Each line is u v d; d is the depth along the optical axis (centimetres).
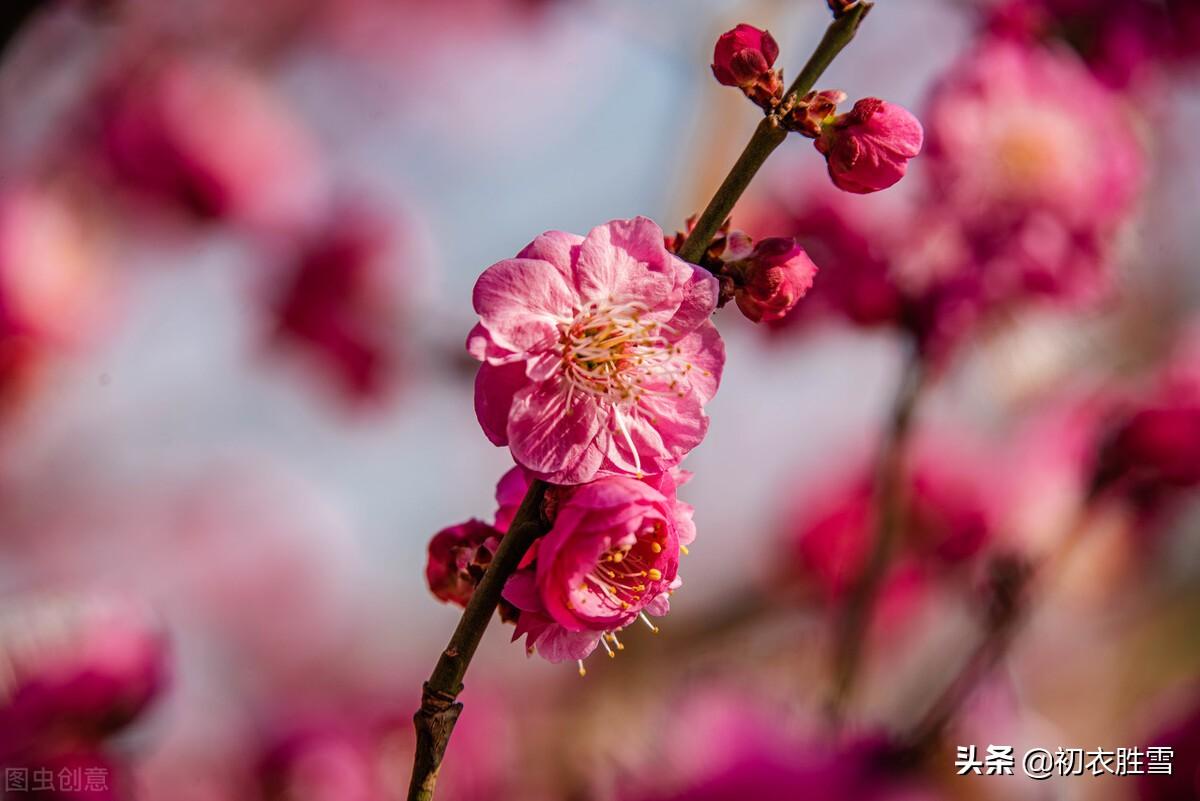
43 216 50
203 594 62
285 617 65
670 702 44
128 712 43
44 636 43
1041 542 49
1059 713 63
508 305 32
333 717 58
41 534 58
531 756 56
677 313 32
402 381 61
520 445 32
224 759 57
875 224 45
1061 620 58
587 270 32
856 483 56
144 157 51
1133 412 47
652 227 32
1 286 49
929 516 51
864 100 32
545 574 31
